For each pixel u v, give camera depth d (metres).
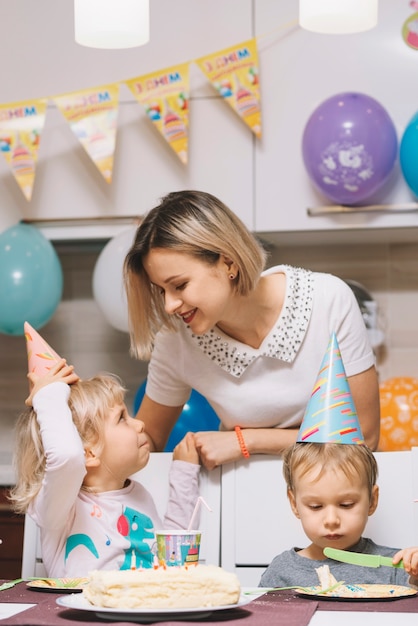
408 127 2.56
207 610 1.04
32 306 2.74
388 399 2.57
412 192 2.65
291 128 2.79
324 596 1.22
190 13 2.85
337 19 1.63
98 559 1.58
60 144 2.92
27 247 2.75
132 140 2.88
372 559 1.27
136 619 1.04
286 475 1.61
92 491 1.68
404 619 1.05
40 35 2.92
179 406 1.96
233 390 1.82
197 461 1.79
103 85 2.87
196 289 1.61
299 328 1.77
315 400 1.57
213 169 2.83
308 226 2.77
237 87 2.76
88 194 2.89
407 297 3.12
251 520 1.76
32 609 1.12
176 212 1.63
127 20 1.60
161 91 2.79
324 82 2.77
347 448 1.53
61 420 1.54
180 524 1.74
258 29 2.81
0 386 3.33
